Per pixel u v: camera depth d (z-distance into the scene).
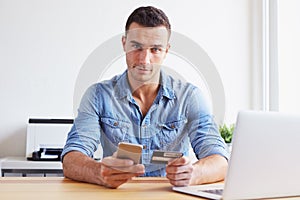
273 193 0.95
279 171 0.94
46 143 2.67
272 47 3.12
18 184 1.13
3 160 2.57
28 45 2.98
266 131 0.90
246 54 3.23
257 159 0.90
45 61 2.99
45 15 3.01
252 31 3.25
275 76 3.08
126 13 3.10
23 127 2.95
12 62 2.96
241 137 0.88
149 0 3.14
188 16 3.19
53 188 1.07
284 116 0.92
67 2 3.04
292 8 2.88
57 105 2.99
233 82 3.20
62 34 3.02
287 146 0.93
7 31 2.97
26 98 2.96
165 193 1.01
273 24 3.11
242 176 0.90
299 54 2.77
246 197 0.92
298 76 2.77
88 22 3.05
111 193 1.00
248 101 3.20
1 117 2.93
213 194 0.96
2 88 2.94
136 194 0.99
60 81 3.00
